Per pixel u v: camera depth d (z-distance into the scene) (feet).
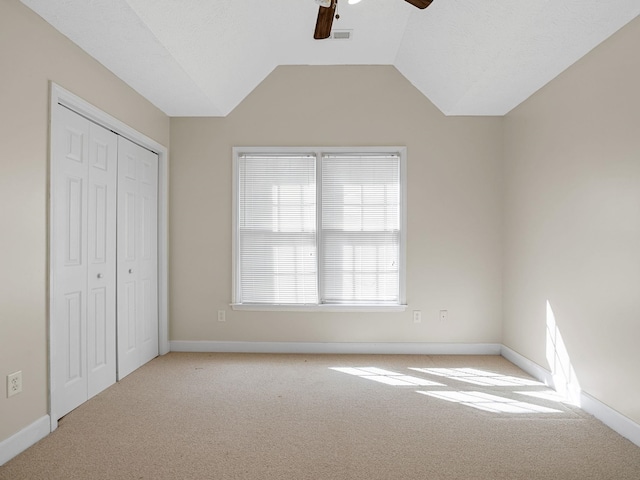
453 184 12.75
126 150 10.59
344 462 6.48
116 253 10.15
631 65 7.14
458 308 12.75
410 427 7.73
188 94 10.94
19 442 6.68
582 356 8.63
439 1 8.74
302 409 8.57
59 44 7.64
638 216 7.00
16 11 6.57
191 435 7.37
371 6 9.78
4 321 6.40
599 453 6.77
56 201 7.56
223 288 12.95
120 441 7.13
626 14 6.97
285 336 12.91
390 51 12.01
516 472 6.21
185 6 7.84
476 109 12.08
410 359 12.21
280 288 12.96
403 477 6.07
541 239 10.33
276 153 13.03
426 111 12.79
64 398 8.14
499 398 9.20
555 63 8.91
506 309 12.44
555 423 7.93
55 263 7.50
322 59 12.51
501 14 7.64
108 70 9.35
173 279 12.97
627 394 7.30
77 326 8.55
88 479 5.98
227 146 12.96
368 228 12.91
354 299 12.93
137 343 11.28
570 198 9.04
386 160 12.92
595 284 8.18
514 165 11.88
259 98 12.90
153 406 8.68
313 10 9.94
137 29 7.59
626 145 7.27
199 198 12.96
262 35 10.80
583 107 8.54
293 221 12.95
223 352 12.92
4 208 6.37
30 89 6.90
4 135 6.35
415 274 12.78
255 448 6.91
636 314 7.06
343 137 12.84
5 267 6.40
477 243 12.73
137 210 11.23
